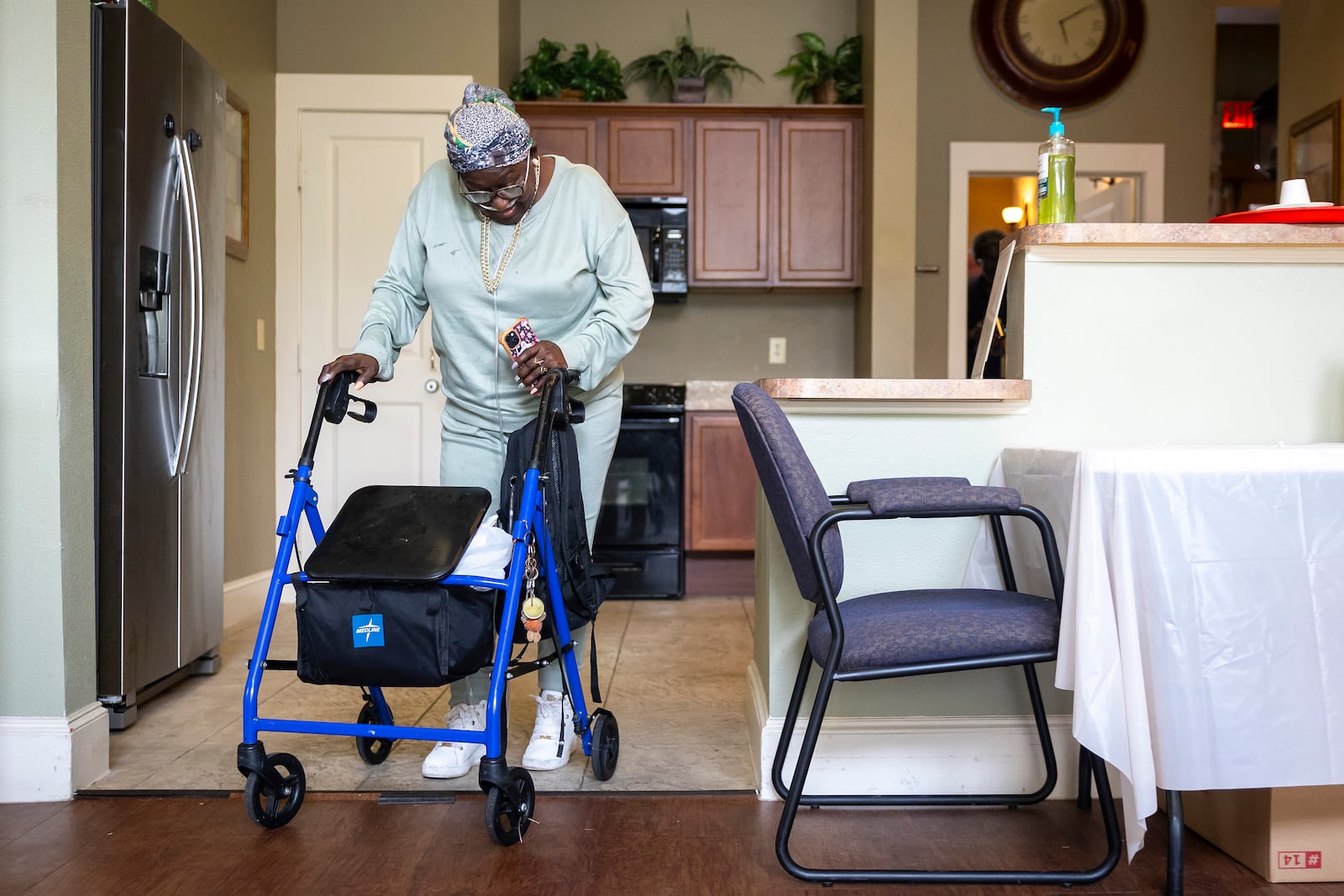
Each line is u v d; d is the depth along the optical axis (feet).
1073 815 6.29
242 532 12.66
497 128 5.99
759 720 6.84
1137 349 6.73
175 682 9.37
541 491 6.01
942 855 5.67
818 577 5.04
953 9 15.99
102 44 7.66
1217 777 4.63
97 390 7.68
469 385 6.74
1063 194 6.78
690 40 15.72
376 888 5.22
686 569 14.98
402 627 5.43
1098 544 4.75
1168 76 16.01
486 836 5.91
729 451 14.94
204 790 6.61
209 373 9.36
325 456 13.97
